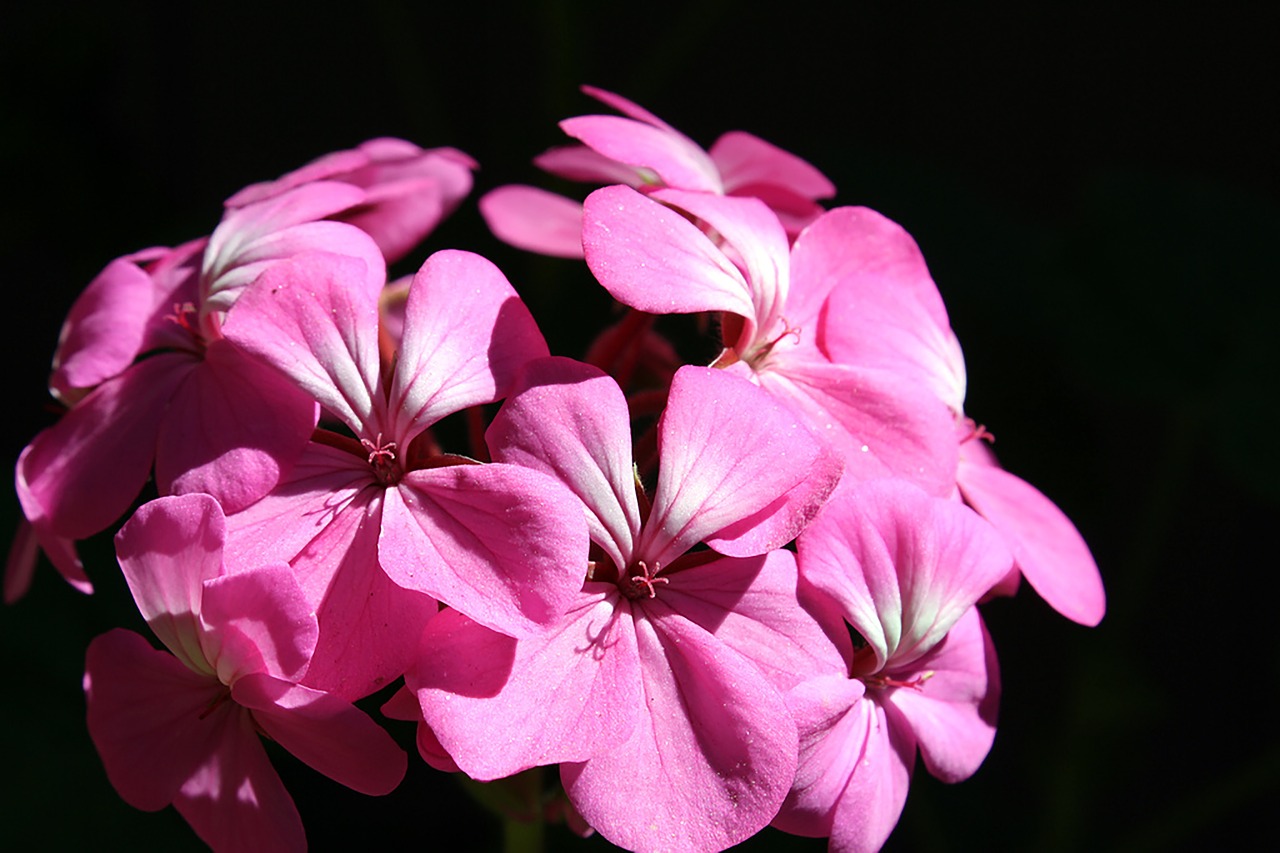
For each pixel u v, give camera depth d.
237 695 0.25
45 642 0.35
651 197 0.28
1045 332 0.43
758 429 0.25
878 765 0.26
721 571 0.25
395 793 0.43
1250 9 0.49
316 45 0.52
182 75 0.53
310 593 0.25
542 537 0.24
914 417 0.27
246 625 0.24
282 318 0.25
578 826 0.27
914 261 0.28
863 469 0.26
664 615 0.25
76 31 0.48
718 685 0.25
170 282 0.28
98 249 0.49
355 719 0.24
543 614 0.24
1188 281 0.43
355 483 0.25
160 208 0.49
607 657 0.25
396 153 0.31
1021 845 0.44
